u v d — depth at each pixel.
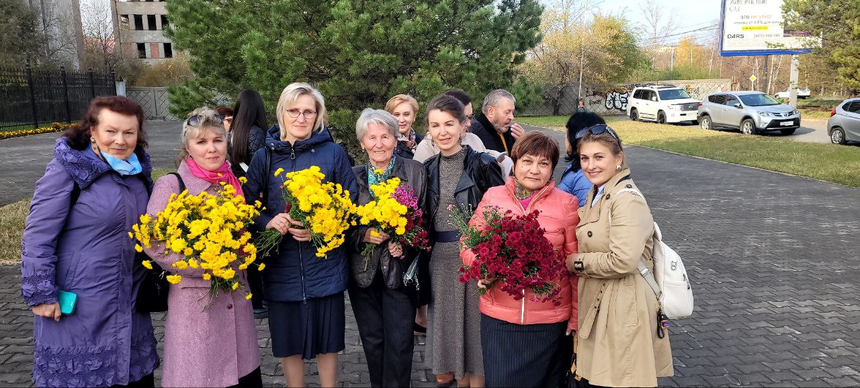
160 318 4.99
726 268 6.38
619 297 2.66
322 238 2.92
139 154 2.85
